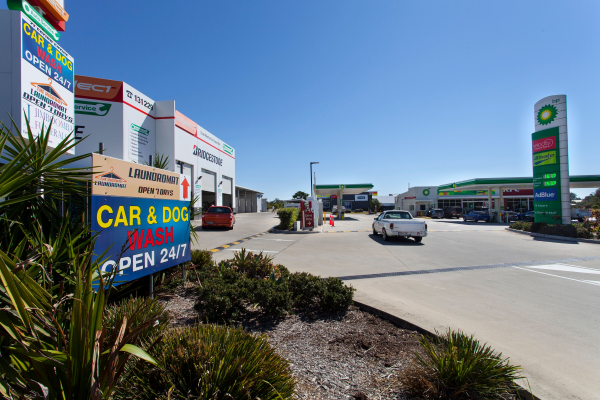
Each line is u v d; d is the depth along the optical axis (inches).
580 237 578.6
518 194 1652.3
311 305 182.9
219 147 1189.7
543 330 154.9
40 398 55.6
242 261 233.6
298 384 100.6
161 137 778.2
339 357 120.1
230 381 78.7
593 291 232.4
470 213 1286.9
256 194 2285.9
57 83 216.4
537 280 269.3
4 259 65.9
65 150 113.9
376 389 99.3
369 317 166.2
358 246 502.0
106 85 629.6
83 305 59.7
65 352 63.2
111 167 133.8
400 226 544.7
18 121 182.5
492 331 152.3
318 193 1722.4
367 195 2883.9
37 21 197.2
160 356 82.9
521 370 114.3
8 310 58.9
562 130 653.3
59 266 95.7
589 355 128.1
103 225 129.4
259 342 95.2
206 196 1333.7
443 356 101.7
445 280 268.1
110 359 58.6
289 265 339.6
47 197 117.0
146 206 158.7
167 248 177.8
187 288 208.1
